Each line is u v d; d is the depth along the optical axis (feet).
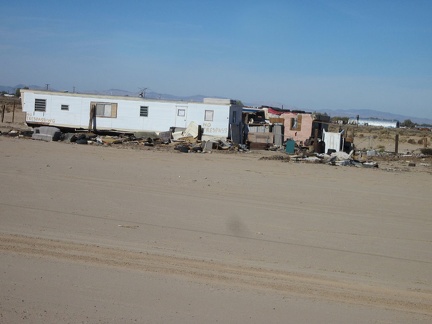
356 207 54.54
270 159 101.65
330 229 43.14
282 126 152.56
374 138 244.01
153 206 48.21
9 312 21.94
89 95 136.46
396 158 123.24
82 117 137.28
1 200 46.29
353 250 36.55
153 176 67.87
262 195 58.39
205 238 37.29
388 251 36.94
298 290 26.50
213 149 120.16
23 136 122.01
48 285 25.31
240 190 60.80
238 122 137.39
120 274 27.45
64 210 43.98
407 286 28.68
